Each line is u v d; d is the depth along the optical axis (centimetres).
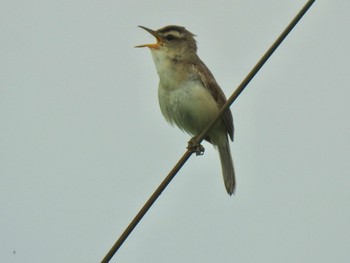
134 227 787
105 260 761
